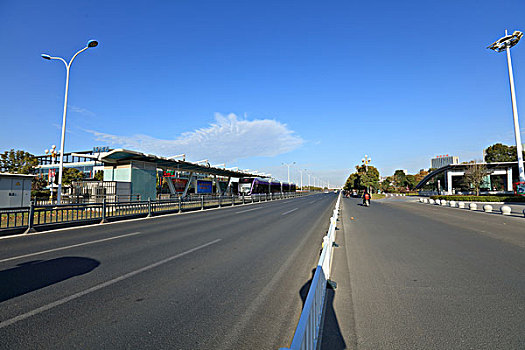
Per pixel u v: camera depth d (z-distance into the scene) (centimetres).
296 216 1748
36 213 1691
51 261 625
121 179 2202
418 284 509
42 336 314
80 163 5272
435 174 6444
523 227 1262
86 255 684
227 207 2586
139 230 1101
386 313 392
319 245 850
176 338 317
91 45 1709
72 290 452
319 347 306
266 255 714
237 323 355
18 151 2936
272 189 4919
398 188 11706
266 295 448
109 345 300
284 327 347
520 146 2998
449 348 304
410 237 1009
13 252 708
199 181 3538
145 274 542
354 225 1348
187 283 497
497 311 394
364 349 303
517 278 538
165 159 2356
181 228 1168
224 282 505
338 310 402
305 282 513
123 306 397
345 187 10594
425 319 372
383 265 639
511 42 3084
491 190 5166
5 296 424
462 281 523
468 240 945
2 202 1716
